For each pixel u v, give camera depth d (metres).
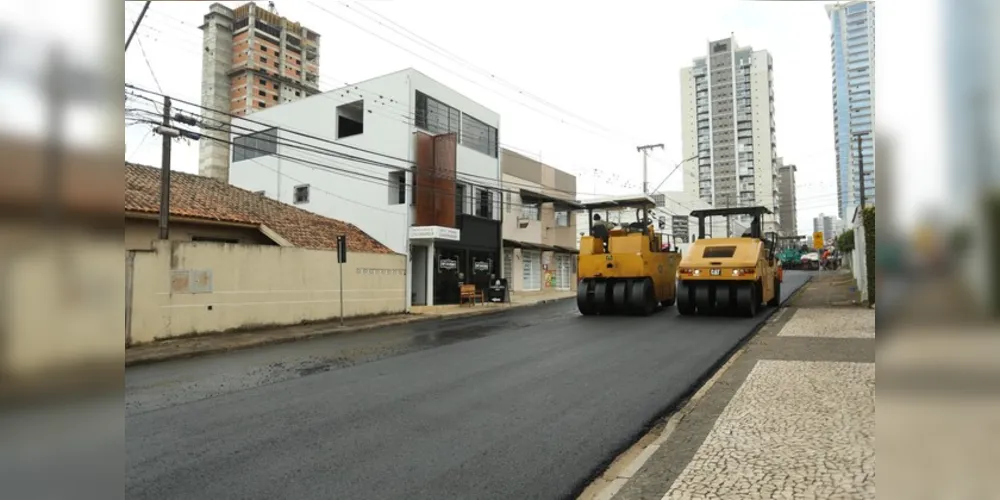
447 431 5.89
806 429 5.23
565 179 37.47
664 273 19.08
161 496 4.34
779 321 14.52
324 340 14.36
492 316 20.02
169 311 13.88
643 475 4.45
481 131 28.19
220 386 8.57
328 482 4.58
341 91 25.33
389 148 23.80
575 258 38.25
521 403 7.01
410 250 23.28
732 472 4.29
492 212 28.39
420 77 24.12
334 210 25.27
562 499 4.21
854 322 13.13
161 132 13.85
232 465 5.00
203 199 19.09
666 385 7.81
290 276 17.00
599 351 10.79
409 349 12.04
